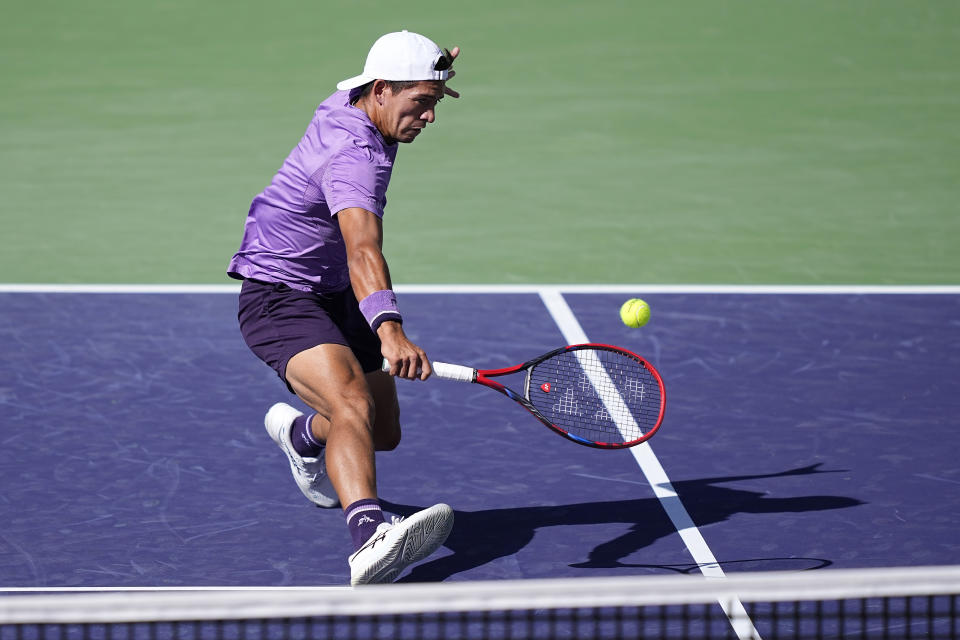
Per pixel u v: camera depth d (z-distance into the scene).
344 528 17.44
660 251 34.06
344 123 15.79
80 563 16.19
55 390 23.03
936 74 55.34
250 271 16.55
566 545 16.86
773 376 24.02
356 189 15.21
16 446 20.31
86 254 33.69
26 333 26.52
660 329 27.05
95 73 55.97
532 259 33.34
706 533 17.23
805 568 16.08
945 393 23.09
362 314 15.64
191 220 37.19
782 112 49.97
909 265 32.62
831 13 65.38
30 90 53.28
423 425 21.53
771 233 35.75
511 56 58.44
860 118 49.06
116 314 28.03
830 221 36.94
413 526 13.88
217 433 21.08
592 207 38.59
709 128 47.97
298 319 16.08
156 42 61.25
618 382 23.50
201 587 15.50
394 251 34.19
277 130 47.59
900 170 42.53
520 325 27.36
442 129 48.03
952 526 17.42
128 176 41.88
